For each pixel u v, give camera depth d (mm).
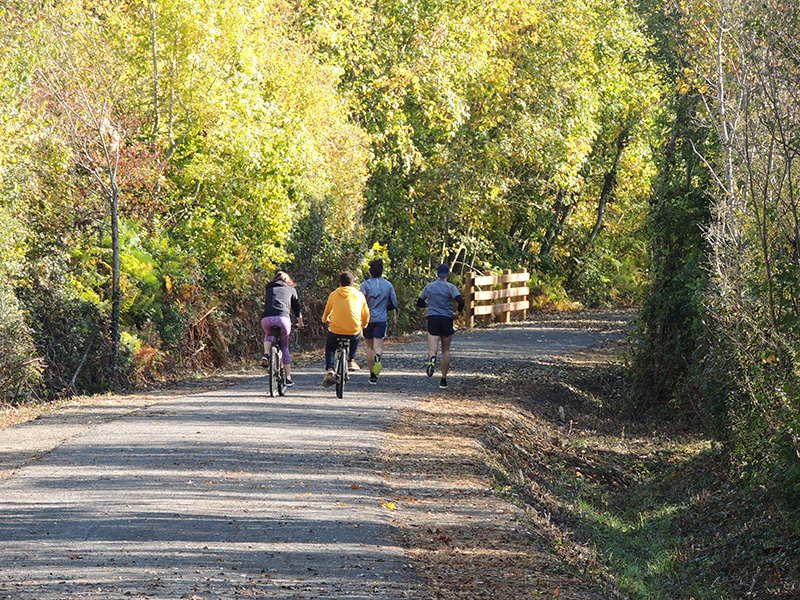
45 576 15625
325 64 62812
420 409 34281
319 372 43219
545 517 23891
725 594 21172
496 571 17219
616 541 24984
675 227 43281
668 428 41062
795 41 25078
